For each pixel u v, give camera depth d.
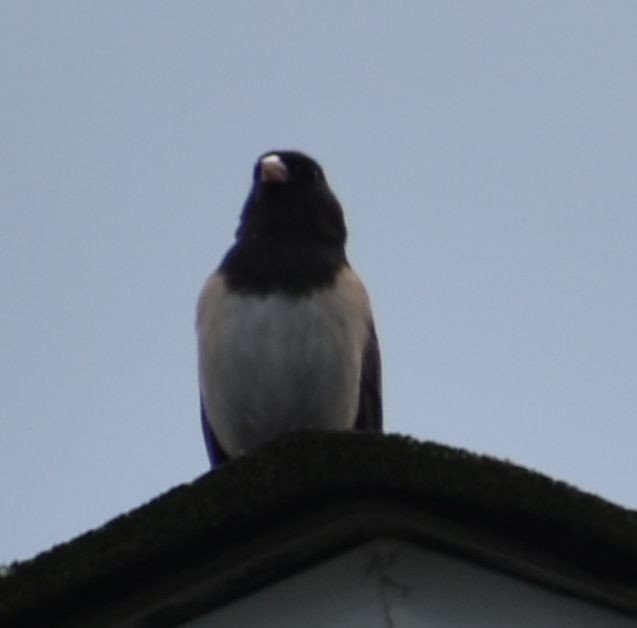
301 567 7.48
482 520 7.36
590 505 7.30
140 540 7.20
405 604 7.36
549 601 7.57
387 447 7.26
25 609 7.24
